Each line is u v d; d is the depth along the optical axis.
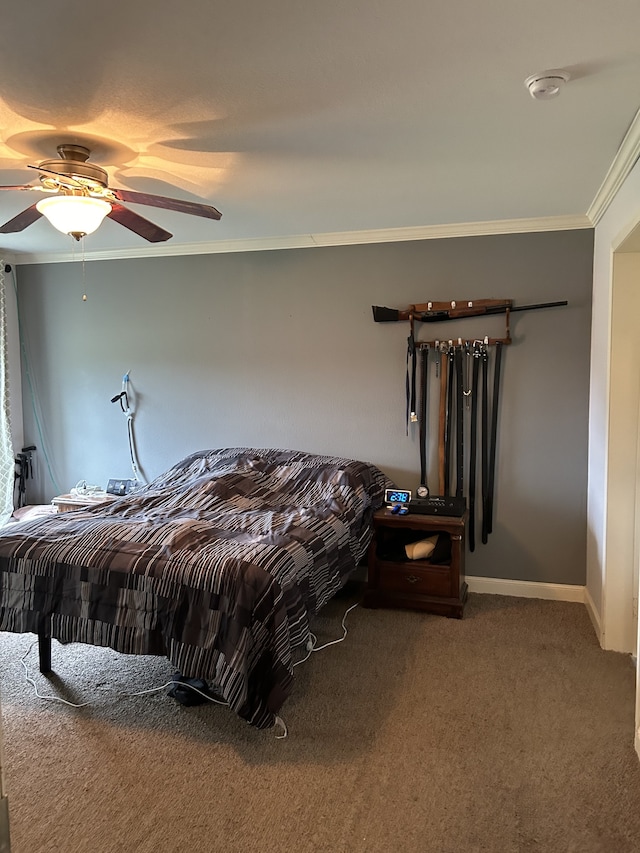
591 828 1.81
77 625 2.36
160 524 2.71
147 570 2.30
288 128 2.22
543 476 3.68
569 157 2.53
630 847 1.74
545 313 3.62
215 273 4.22
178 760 2.14
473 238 3.70
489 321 3.71
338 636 3.15
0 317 4.48
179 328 4.33
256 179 2.80
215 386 4.29
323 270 4.00
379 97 1.98
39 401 4.68
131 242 4.14
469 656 2.92
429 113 2.11
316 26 1.58
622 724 2.35
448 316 3.73
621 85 1.91
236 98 1.98
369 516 3.50
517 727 2.33
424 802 1.92
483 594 3.78
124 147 2.39
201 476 3.71
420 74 1.83
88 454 4.62
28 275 4.62
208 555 2.32
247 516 3.01
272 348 4.14
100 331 4.50
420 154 2.49
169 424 4.41
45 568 2.42
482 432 3.73
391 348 3.90
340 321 3.99
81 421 4.61
